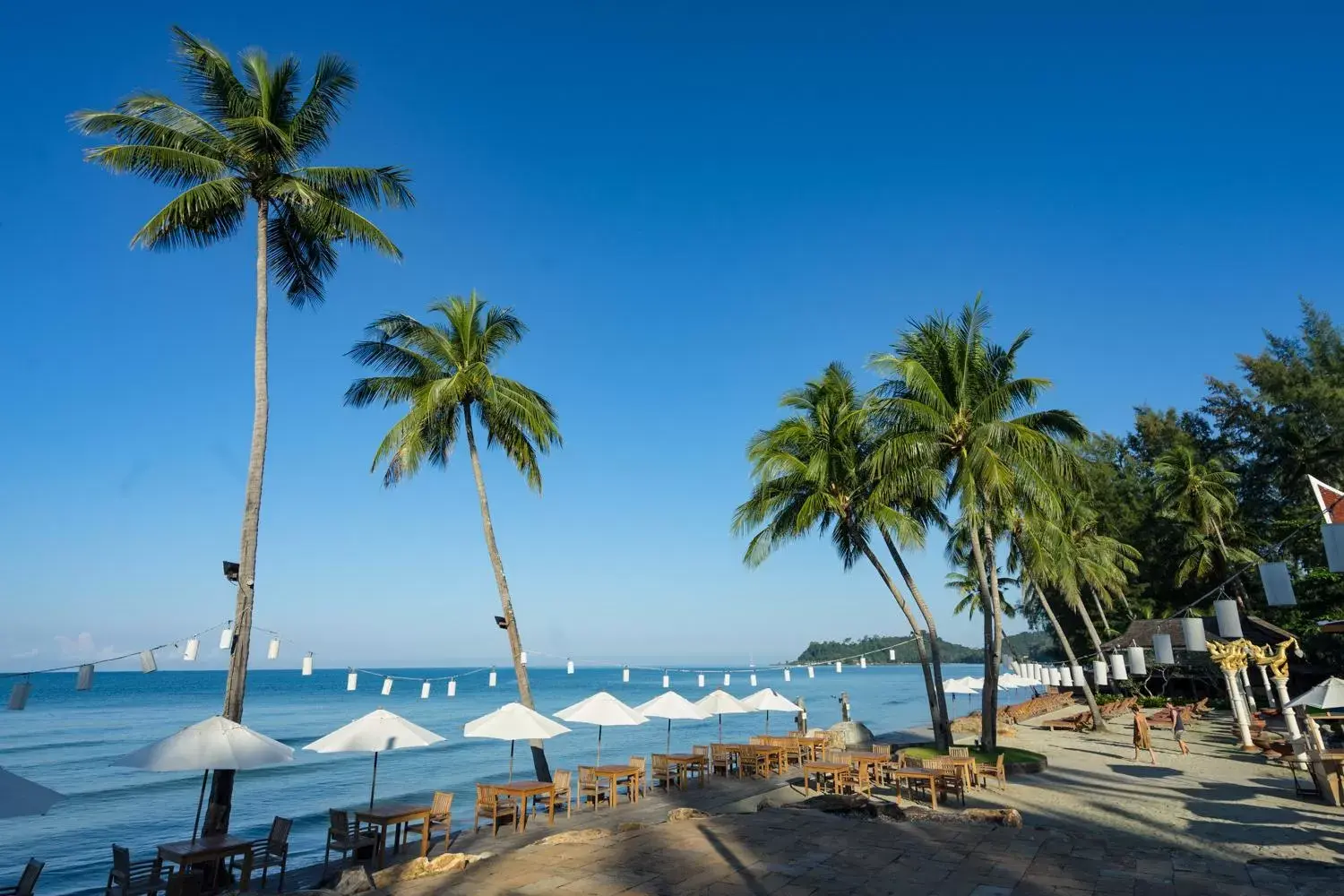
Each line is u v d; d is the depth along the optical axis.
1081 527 42.25
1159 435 57.44
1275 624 43.56
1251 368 45.91
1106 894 9.02
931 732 33.50
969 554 35.34
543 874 9.92
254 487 15.40
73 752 37.00
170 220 15.22
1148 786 18.34
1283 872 9.97
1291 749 20.62
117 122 14.83
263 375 16.06
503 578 22.14
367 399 22.42
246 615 14.73
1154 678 51.19
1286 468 43.69
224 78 16.06
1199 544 46.19
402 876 9.98
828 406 25.03
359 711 68.69
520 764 33.16
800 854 10.92
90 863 16.97
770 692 25.61
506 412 22.25
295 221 17.73
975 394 22.50
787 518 25.70
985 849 11.20
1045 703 49.66
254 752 11.51
